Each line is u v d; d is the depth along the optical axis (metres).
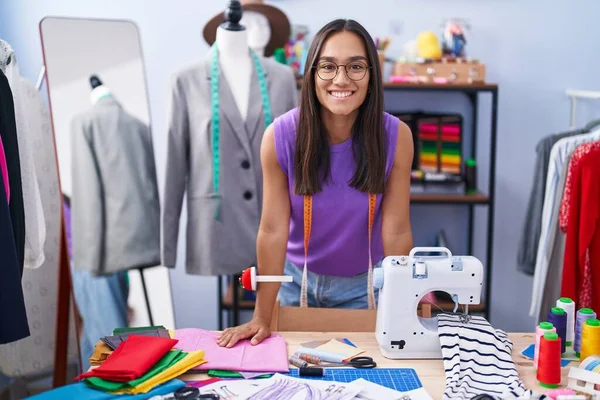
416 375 1.56
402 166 1.88
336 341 1.74
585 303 2.53
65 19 2.78
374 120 1.80
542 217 2.85
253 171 2.72
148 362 1.47
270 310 1.85
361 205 1.91
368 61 1.75
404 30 3.25
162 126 3.33
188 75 2.67
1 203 1.72
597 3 3.24
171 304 2.96
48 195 2.84
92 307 2.81
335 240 1.99
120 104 2.88
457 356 1.58
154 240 2.95
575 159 2.49
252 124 2.70
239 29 2.68
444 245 3.30
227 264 2.72
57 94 2.75
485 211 3.40
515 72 3.29
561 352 1.65
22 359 2.85
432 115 3.16
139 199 2.92
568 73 3.29
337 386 1.47
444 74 2.99
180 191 2.72
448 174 3.13
